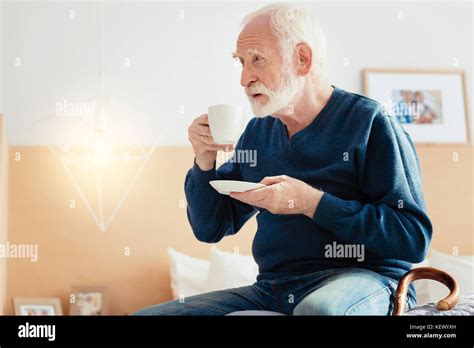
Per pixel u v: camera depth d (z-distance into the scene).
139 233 3.49
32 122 3.55
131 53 3.65
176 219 3.52
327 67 3.73
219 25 3.71
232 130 1.68
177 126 3.63
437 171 3.65
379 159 1.64
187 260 3.37
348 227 1.54
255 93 1.73
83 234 3.46
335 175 1.67
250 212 1.91
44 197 3.48
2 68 3.56
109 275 3.45
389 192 1.60
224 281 3.08
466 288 3.03
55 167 3.51
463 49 3.82
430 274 1.45
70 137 3.55
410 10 3.81
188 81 3.67
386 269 1.60
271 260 1.69
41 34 3.62
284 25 1.73
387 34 3.78
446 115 3.73
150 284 3.45
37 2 3.63
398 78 3.74
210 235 1.86
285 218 1.67
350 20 3.77
